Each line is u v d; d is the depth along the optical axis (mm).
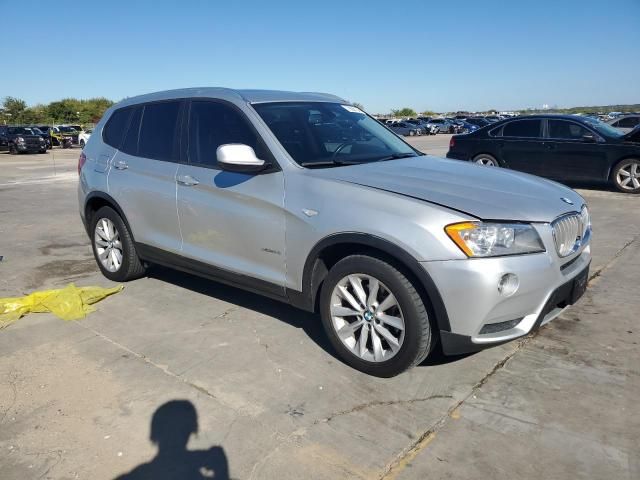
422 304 3145
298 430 2887
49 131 38594
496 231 2990
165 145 4613
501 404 3080
